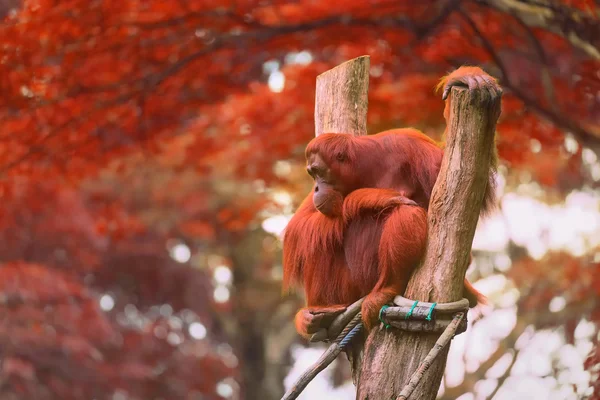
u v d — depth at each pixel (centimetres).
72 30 1384
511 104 1410
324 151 750
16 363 2509
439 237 689
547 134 1463
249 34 1432
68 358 2714
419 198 751
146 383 3005
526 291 1883
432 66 1505
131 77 1477
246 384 3117
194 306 3353
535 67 1445
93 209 2897
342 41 1452
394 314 689
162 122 1570
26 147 1517
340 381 2952
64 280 2709
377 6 1373
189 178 2688
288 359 3362
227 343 3662
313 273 778
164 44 1441
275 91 1578
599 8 1256
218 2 1383
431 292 685
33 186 1909
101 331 2756
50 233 2762
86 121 1506
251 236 3053
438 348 658
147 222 2827
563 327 1541
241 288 3116
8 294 2570
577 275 1588
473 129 680
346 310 731
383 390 689
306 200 825
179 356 3120
